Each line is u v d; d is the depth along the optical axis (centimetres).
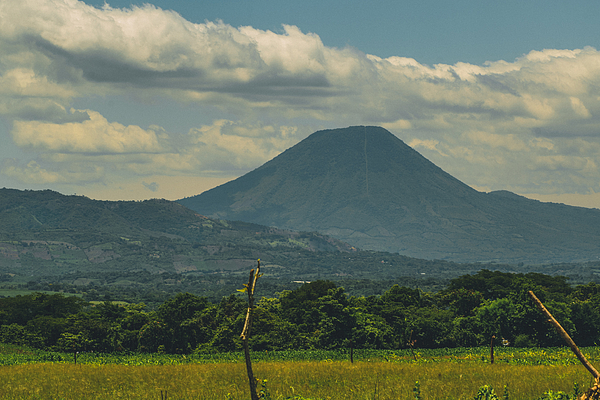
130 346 12194
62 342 11762
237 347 11344
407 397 3133
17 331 12494
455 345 12169
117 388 3944
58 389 3953
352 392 3403
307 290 14775
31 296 15812
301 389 3606
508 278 16325
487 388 2670
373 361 7488
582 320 11806
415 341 12212
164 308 12756
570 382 3766
